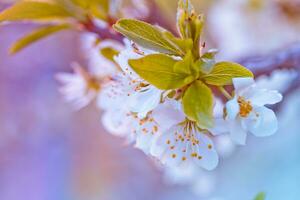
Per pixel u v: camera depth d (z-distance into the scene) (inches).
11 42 35.8
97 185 35.5
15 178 36.0
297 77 17.0
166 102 12.1
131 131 13.5
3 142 36.4
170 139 12.5
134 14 15.9
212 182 22.1
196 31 12.0
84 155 35.8
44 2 14.4
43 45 35.3
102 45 14.9
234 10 21.0
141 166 34.7
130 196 34.8
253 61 16.0
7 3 16.0
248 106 12.3
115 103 13.5
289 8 21.0
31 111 36.4
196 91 11.9
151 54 11.8
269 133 12.3
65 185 35.9
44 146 36.2
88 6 14.8
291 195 31.9
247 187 32.0
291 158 32.2
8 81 37.5
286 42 21.2
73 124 36.0
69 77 16.4
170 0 16.1
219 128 12.3
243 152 32.4
